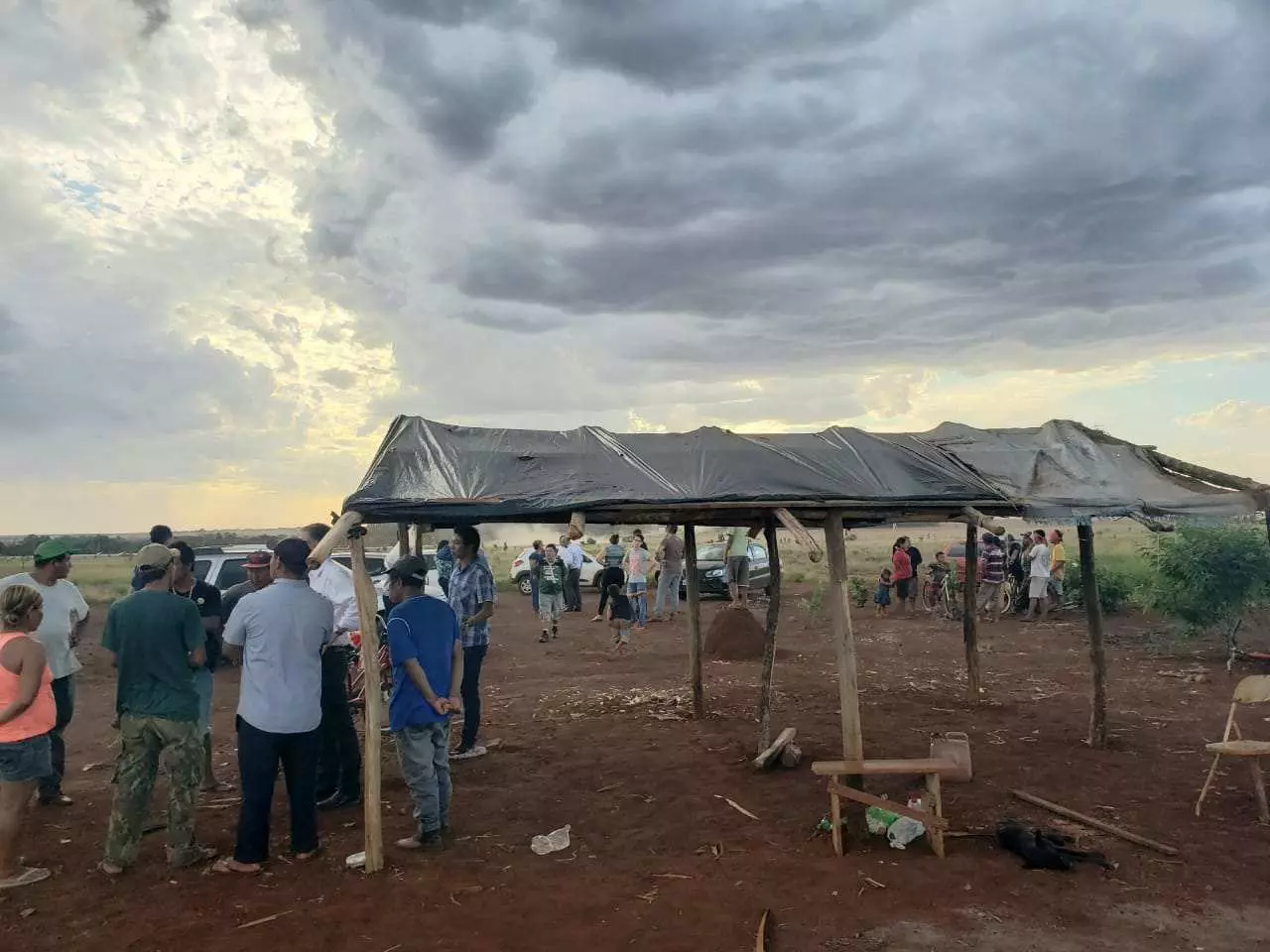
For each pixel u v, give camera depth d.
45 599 6.66
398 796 6.96
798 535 6.07
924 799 5.79
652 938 4.45
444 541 17.02
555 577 16.36
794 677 11.94
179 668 5.45
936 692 10.87
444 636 5.93
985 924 4.58
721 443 7.53
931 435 9.09
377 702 5.45
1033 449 8.62
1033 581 18.09
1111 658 13.42
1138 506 7.39
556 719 9.64
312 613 5.55
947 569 19.91
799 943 4.38
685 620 19.20
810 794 6.78
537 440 7.33
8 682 5.20
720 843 5.80
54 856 5.68
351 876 5.30
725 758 7.84
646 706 10.13
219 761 8.26
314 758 5.61
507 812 6.51
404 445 6.53
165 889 5.14
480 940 4.45
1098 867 5.35
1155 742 8.34
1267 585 12.51
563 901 4.90
